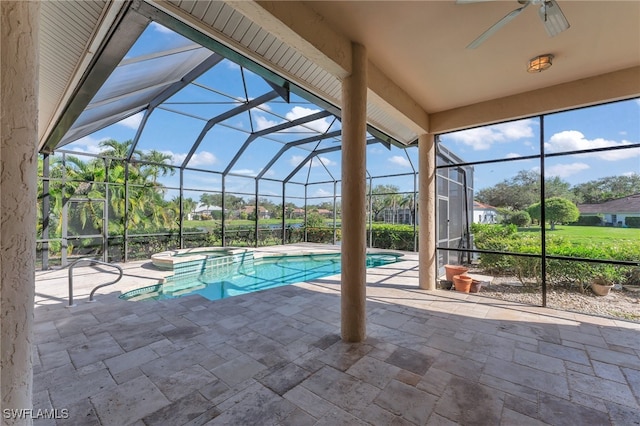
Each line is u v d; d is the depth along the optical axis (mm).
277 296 4656
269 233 12461
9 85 1036
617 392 2174
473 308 4094
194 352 2752
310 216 13820
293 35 2336
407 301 4430
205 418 1879
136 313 3824
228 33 2654
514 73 3523
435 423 1845
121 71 3996
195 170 9945
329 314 3801
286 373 2400
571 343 2984
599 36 2764
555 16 2100
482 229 5914
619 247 4387
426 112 4824
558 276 4871
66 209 7340
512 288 5238
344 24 2635
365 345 2916
